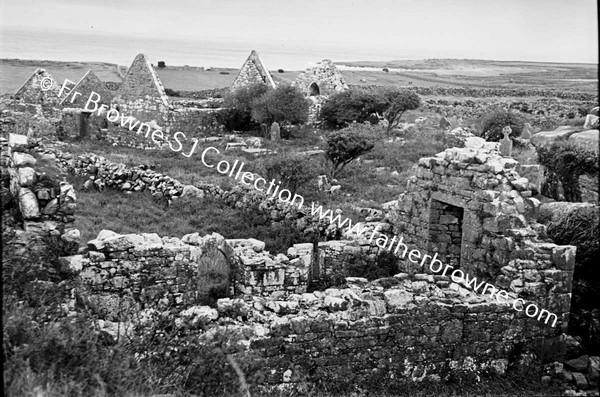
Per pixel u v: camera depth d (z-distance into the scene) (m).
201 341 9.28
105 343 8.85
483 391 10.79
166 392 8.23
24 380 6.70
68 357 7.59
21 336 7.59
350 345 10.53
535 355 11.94
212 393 8.55
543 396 10.66
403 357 10.91
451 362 11.27
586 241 13.45
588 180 17.83
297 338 10.20
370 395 10.31
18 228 11.65
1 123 31.72
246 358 9.25
